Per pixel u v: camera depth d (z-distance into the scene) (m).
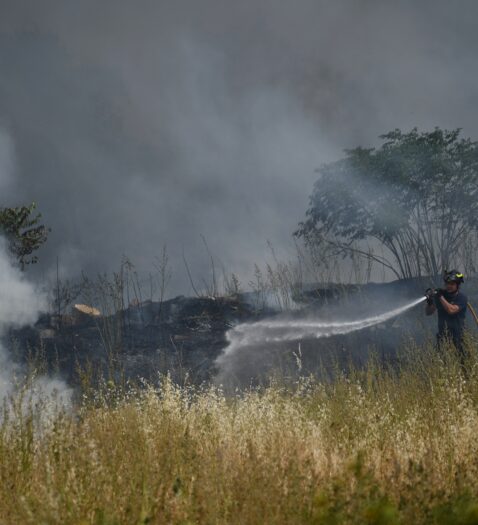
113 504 3.77
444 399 6.18
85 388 6.77
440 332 9.20
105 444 4.75
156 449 4.75
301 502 3.68
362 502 3.39
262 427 5.34
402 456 4.61
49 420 4.84
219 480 3.96
